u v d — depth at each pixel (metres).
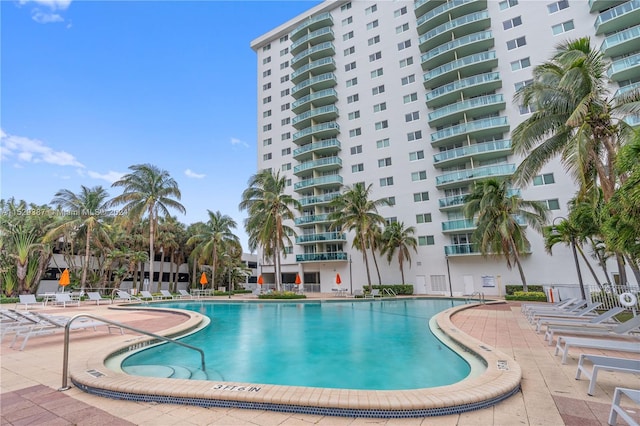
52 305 20.72
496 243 22.62
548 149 12.95
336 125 39.56
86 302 23.06
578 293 19.17
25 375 5.29
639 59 23.56
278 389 4.14
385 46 38.59
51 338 8.73
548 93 12.38
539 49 29.52
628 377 4.95
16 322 8.89
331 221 37.56
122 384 4.36
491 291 28.92
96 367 5.30
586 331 7.04
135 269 38.34
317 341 9.74
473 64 31.19
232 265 45.69
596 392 4.34
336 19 42.81
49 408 3.90
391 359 7.63
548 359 6.14
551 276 26.55
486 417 3.59
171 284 42.00
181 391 4.07
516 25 30.92
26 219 28.61
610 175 11.22
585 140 11.10
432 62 34.53
